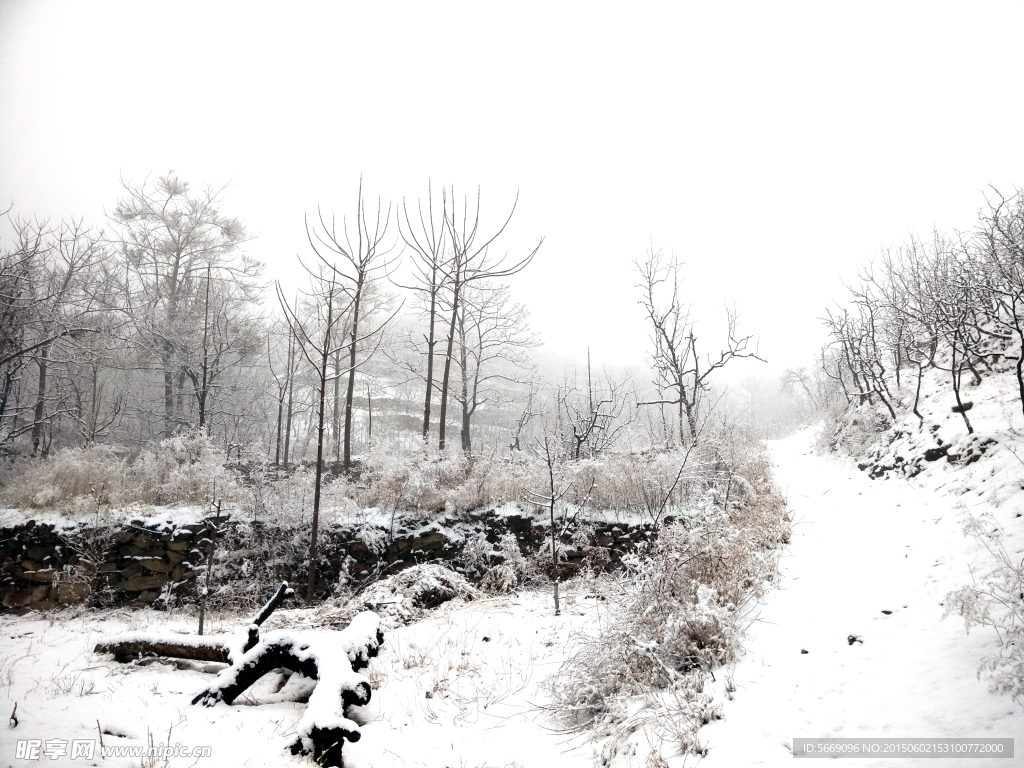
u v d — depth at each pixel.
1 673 5.90
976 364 10.66
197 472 10.16
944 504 7.40
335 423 20.73
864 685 4.40
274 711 5.25
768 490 10.95
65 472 9.62
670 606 5.68
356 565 9.22
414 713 5.21
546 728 4.90
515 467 10.72
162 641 6.30
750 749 3.90
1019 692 3.72
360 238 10.36
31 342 13.42
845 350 14.75
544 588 8.93
